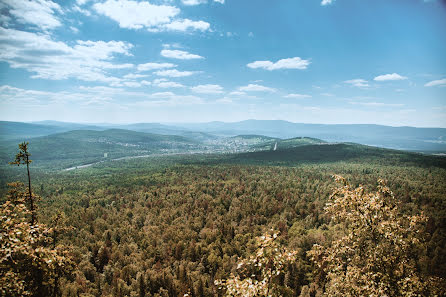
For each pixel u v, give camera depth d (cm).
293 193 17712
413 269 1850
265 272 1606
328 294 2175
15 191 2864
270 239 1584
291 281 7938
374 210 1923
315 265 2302
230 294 1670
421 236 1908
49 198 18638
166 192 19412
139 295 7894
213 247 10562
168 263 9762
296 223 12962
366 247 1975
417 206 13400
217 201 16688
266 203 15538
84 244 11081
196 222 13325
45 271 1794
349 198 2000
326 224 12606
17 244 1581
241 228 12331
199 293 7675
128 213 15212
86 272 8969
